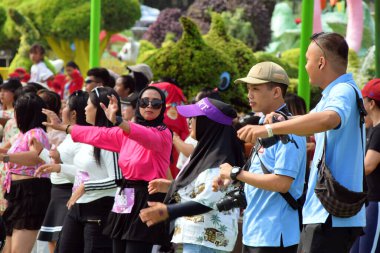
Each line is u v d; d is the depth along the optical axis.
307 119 5.72
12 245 9.80
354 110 6.27
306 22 13.54
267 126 5.64
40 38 32.38
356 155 6.35
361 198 6.24
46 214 9.62
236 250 10.16
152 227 8.04
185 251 7.25
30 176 9.66
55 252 9.02
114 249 8.30
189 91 14.74
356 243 8.33
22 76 18.83
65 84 17.23
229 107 7.11
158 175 8.09
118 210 8.14
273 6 45.50
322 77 6.40
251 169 6.75
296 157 6.53
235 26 42.88
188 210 6.44
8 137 11.41
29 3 31.94
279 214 6.67
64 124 8.88
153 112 8.15
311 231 6.43
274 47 42.31
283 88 6.92
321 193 6.29
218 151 7.03
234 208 7.07
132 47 31.75
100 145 8.27
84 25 31.42
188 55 14.77
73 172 9.13
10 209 9.73
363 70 21.58
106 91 8.76
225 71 14.87
